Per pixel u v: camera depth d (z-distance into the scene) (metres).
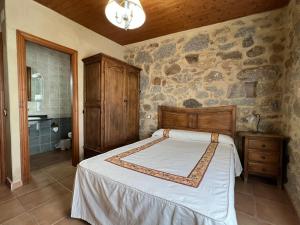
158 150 2.04
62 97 4.08
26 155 2.21
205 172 1.40
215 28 2.81
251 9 2.41
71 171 2.65
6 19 1.98
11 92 2.04
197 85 2.98
